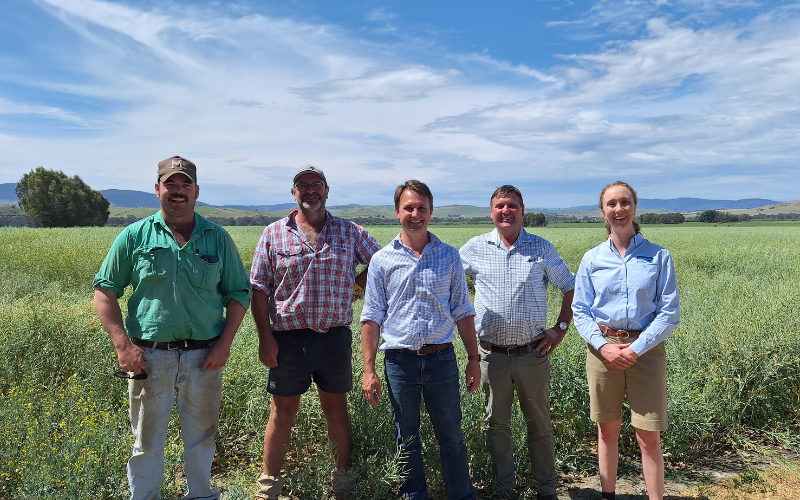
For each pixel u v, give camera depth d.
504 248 3.39
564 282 3.45
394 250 3.16
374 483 3.14
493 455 3.42
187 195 2.86
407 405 3.11
